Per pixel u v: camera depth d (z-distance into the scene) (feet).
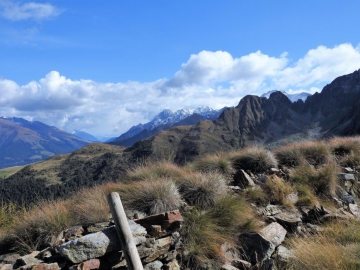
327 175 32.30
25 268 14.30
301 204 28.35
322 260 17.61
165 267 17.72
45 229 18.99
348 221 24.75
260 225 23.18
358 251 18.47
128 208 22.36
